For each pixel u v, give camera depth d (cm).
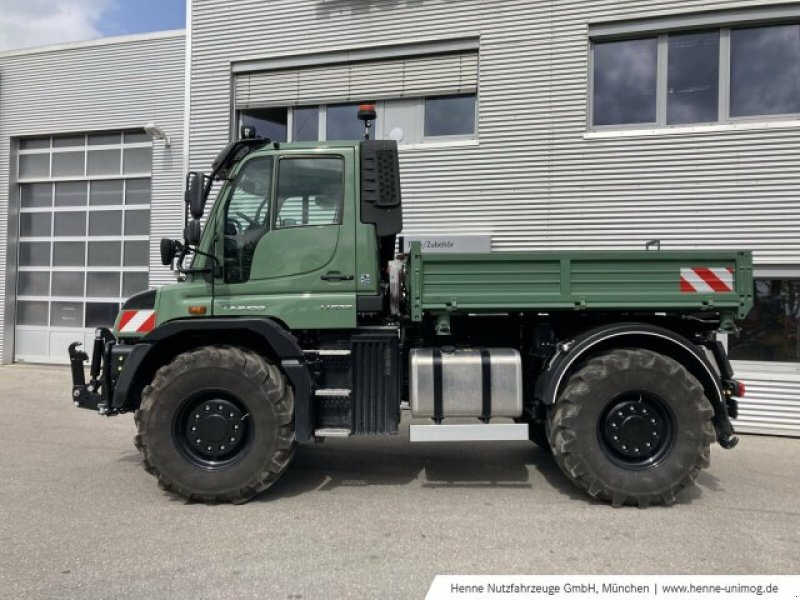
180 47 998
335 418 427
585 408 404
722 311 427
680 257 421
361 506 405
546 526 367
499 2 757
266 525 367
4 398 804
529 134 747
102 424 662
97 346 452
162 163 1012
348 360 431
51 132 1070
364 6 808
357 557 320
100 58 1039
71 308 1096
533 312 447
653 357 405
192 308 428
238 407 410
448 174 775
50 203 1107
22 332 1123
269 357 437
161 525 366
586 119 729
